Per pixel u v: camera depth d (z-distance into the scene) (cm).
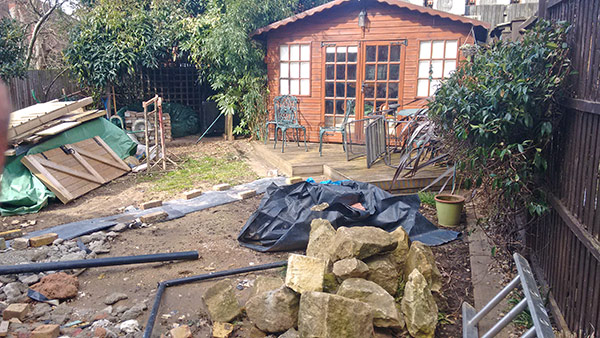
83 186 701
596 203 249
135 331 325
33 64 1548
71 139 749
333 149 930
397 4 904
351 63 968
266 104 1077
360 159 813
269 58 1040
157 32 1162
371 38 945
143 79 1267
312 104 1013
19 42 1223
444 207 522
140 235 519
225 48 1080
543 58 336
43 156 669
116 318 342
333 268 332
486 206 477
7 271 385
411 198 519
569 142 309
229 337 320
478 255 423
